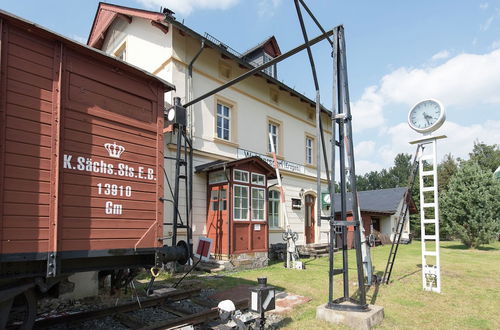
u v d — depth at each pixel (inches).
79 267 153.6
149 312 212.2
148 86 191.5
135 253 170.9
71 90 153.8
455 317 213.8
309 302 248.4
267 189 466.3
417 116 309.3
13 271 132.3
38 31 142.0
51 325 175.5
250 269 408.2
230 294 264.8
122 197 169.0
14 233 126.9
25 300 152.7
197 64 450.0
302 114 666.2
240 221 414.3
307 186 654.5
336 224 212.8
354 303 213.6
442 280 339.9
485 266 451.8
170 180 393.1
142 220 177.5
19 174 130.6
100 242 156.3
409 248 787.4
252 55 636.1
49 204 138.6
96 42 589.6
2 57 130.1
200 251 284.0
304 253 562.6
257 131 543.8
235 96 506.9
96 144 160.7
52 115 144.4
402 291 286.0
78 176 151.3
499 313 223.8
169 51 421.7
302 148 653.9
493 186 768.3
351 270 400.2
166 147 394.6
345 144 217.3
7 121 129.3
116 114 172.1
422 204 306.0
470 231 771.4
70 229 145.3
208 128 454.6
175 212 236.7
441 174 1546.5
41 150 138.7
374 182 2755.9
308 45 222.2
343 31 216.1
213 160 456.8
